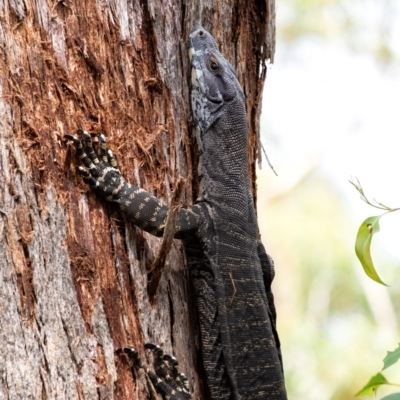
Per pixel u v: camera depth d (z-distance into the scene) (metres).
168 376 9.84
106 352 9.08
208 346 10.92
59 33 9.62
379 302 23.66
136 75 10.45
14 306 8.48
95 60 9.88
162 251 9.59
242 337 11.17
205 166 11.70
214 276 11.12
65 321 8.80
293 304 23.78
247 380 11.07
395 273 24.14
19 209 8.74
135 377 9.37
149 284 9.91
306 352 21.44
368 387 9.32
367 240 9.27
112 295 9.39
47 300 8.71
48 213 8.97
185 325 10.72
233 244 11.46
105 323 9.16
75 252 9.15
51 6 9.61
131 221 9.91
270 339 11.41
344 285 23.83
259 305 11.48
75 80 9.67
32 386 8.41
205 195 11.56
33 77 9.27
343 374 20.58
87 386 8.79
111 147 9.98
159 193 10.52
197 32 11.73
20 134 8.97
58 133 9.37
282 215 25.64
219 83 11.93
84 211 9.45
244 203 11.82
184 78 11.52
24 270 8.64
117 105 10.12
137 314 9.66
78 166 9.53
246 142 12.23
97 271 9.27
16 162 8.84
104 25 10.08
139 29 10.59
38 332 8.59
